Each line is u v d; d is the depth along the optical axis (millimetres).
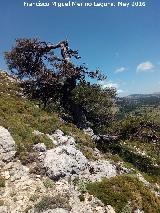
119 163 30188
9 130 26703
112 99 40938
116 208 21031
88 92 38781
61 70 39250
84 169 24469
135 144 39906
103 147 33156
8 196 20391
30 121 30406
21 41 42312
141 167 32906
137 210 21484
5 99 34000
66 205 19719
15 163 23562
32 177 22297
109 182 22938
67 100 40375
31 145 25719
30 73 42688
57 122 32406
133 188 22891
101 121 40656
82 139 31281
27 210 19328
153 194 23766
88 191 21906
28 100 37125
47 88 39719
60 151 24578
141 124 37188
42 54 42531
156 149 36531
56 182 22266
